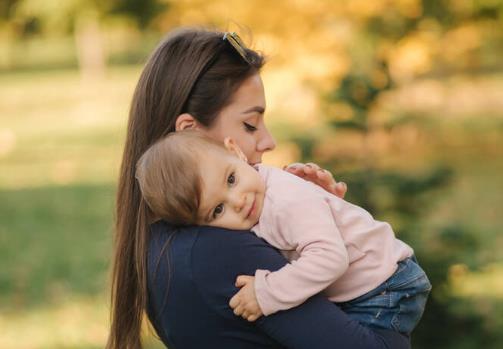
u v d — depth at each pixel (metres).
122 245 3.01
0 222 13.59
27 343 8.27
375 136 6.87
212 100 2.88
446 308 6.59
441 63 15.11
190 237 2.70
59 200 14.91
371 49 8.60
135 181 2.99
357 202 6.41
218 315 2.65
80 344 8.14
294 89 10.95
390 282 2.75
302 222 2.64
